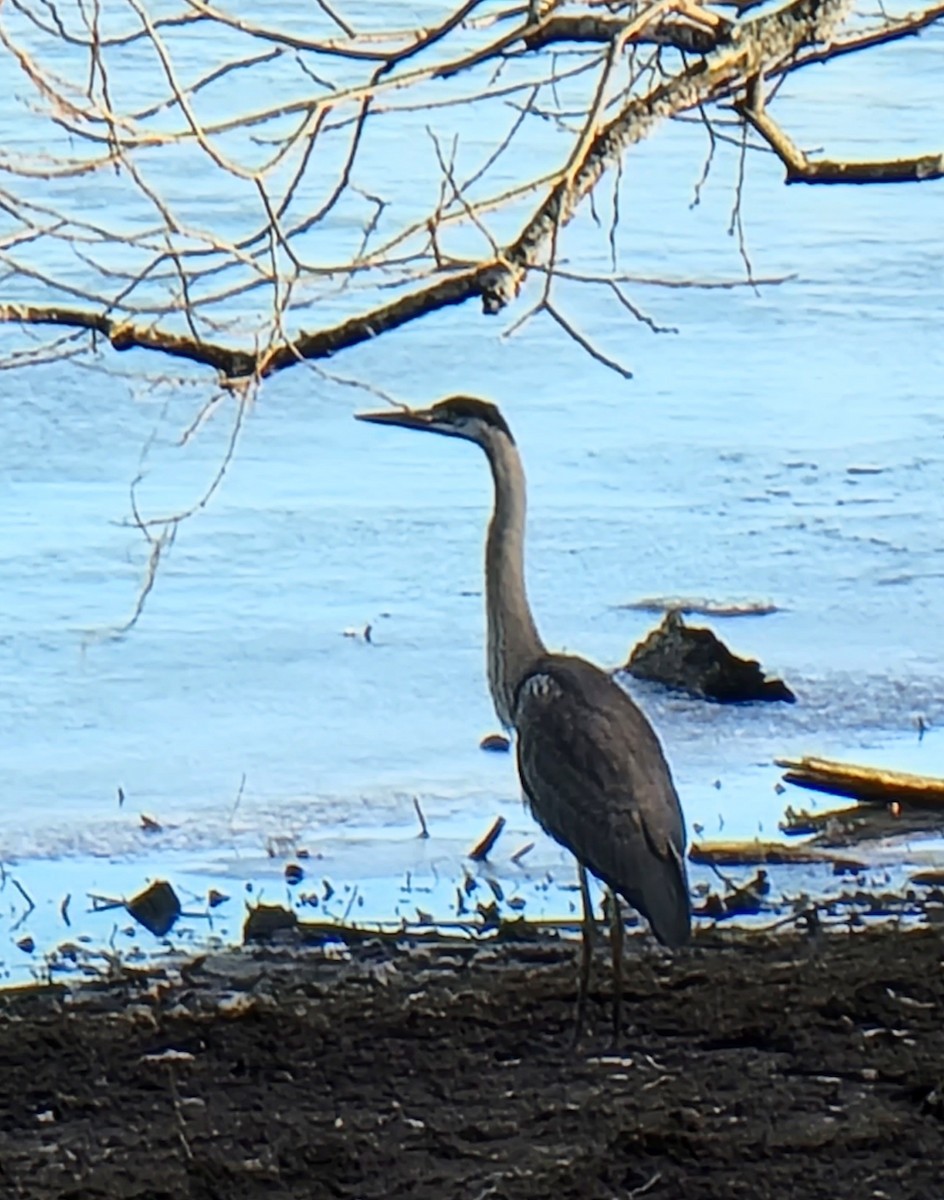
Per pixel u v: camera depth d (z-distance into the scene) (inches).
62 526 888.9
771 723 695.7
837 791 615.2
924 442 1036.5
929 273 1337.4
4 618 786.8
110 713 704.4
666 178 1471.5
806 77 1392.7
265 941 502.3
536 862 575.5
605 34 386.6
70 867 575.8
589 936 430.0
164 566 848.3
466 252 1063.0
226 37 821.2
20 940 514.0
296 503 924.0
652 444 1029.2
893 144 1291.8
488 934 508.4
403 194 1128.8
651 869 426.0
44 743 677.9
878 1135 373.7
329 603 816.3
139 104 816.3
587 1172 362.9
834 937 488.4
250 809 621.9
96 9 506.9
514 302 1197.7
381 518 908.0
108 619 791.7
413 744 681.0
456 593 829.8
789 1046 417.4
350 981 465.1
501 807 625.6
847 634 792.9
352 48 408.2
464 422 454.6
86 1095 401.4
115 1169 368.8
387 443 1007.6
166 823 610.9
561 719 437.7
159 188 1125.7
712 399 1103.0
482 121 1228.5
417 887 555.2
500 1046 422.6
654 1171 362.6
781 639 786.2
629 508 938.1
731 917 513.0
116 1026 436.8
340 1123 385.7
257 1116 389.4
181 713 708.0
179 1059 417.7
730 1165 363.3
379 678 740.7
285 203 382.9
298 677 740.0
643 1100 392.2
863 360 1184.8
